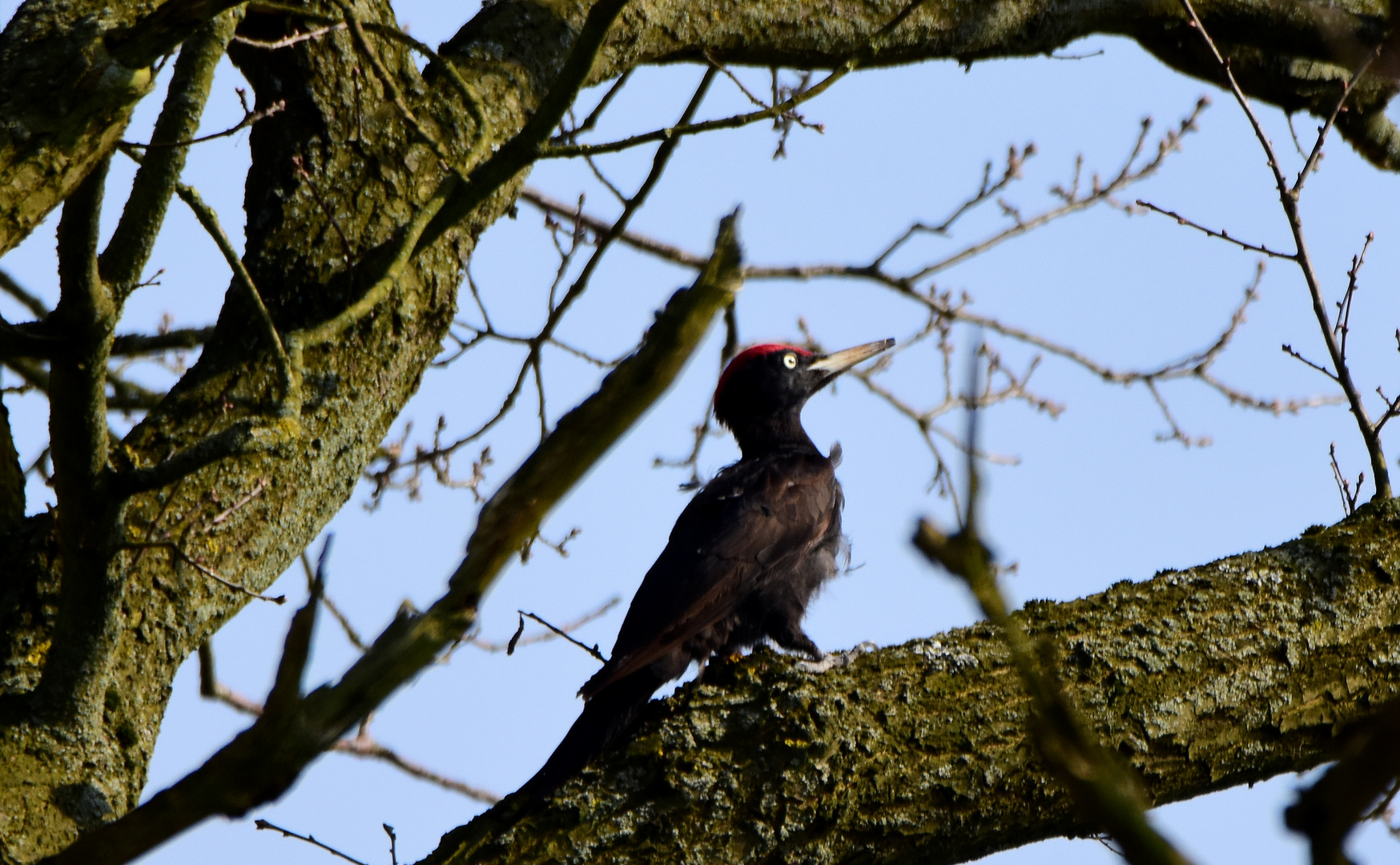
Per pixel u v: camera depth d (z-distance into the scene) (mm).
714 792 8055
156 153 8000
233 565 9836
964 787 8109
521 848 7961
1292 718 8273
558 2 11898
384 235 10727
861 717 8195
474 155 9359
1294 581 8625
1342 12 14781
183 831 3404
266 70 10961
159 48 8344
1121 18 14492
